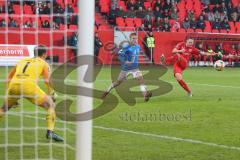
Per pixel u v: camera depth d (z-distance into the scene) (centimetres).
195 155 1138
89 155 726
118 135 1379
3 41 3036
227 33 5631
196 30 5516
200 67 5031
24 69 1290
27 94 1281
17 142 1254
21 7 1292
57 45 1220
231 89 2759
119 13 5219
